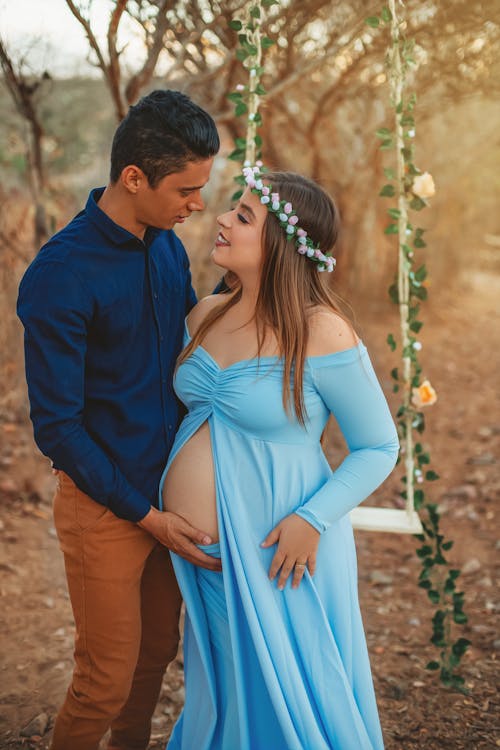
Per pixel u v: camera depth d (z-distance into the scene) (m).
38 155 4.42
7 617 3.40
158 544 2.34
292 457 2.13
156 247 2.23
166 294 2.22
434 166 10.07
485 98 5.57
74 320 1.96
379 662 3.24
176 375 2.26
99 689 2.17
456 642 3.08
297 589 2.12
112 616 2.15
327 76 6.52
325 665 2.11
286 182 2.14
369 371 2.09
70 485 2.15
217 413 2.16
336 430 6.38
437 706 2.93
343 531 2.25
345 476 2.11
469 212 12.54
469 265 13.84
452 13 4.40
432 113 6.33
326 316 2.09
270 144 6.70
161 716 2.85
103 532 2.12
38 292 1.96
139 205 2.01
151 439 2.18
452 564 4.19
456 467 5.75
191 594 2.21
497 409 7.21
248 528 2.10
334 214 2.17
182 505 2.16
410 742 2.72
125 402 2.12
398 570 4.13
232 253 2.13
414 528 2.83
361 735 2.10
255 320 2.13
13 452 5.15
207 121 1.97
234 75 4.70
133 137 1.95
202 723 2.28
